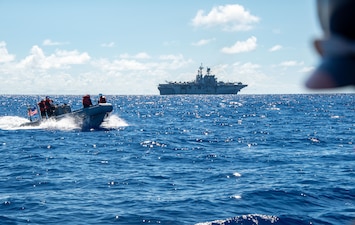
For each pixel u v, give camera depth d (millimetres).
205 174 15625
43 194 12148
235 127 42156
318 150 23641
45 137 30203
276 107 94250
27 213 10062
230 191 12359
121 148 24422
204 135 33406
